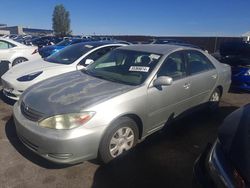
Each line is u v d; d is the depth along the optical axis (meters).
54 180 3.02
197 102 4.75
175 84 4.05
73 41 15.76
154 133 4.35
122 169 3.28
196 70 4.65
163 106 3.90
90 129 2.98
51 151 2.95
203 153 2.52
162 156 3.64
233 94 7.18
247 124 2.27
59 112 2.98
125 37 37.19
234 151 2.03
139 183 3.04
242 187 1.79
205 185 2.14
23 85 5.18
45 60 6.32
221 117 5.22
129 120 3.41
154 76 3.76
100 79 3.90
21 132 3.23
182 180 3.14
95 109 3.04
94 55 6.16
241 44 7.48
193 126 4.72
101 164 3.36
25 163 3.31
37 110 3.12
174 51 4.31
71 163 2.99
